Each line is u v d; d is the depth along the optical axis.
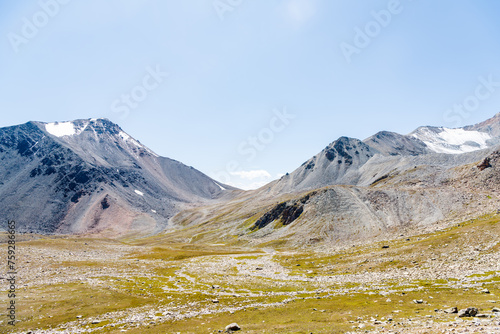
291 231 181.12
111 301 59.38
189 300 61.34
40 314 51.34
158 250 161.50
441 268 68.62
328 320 41.53
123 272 92.56
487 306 39.06
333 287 68.31
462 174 164.88
